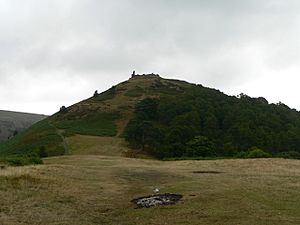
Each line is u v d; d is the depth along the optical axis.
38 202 20.39
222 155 77.56
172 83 166.50
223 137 89.69
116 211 19.61
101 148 89.62
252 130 89.50
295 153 73.31
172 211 18.38
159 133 91.12
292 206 18.36
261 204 18.70
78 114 126.88
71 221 17.69
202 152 75.12
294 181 25.17
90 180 28.20
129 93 145.75
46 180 25.58
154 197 21.53
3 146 117.31
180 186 24.27
